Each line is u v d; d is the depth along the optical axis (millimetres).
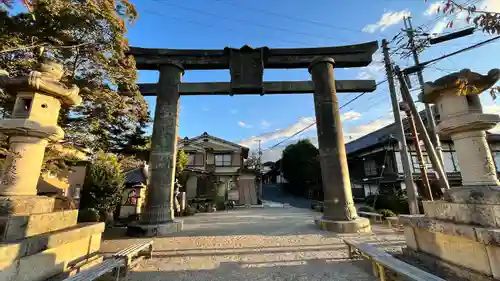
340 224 7164
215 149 26125
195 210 16859
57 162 7504
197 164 24547
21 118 3582
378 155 19531
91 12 5387
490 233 2564
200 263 4488
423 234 3877
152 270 4133
